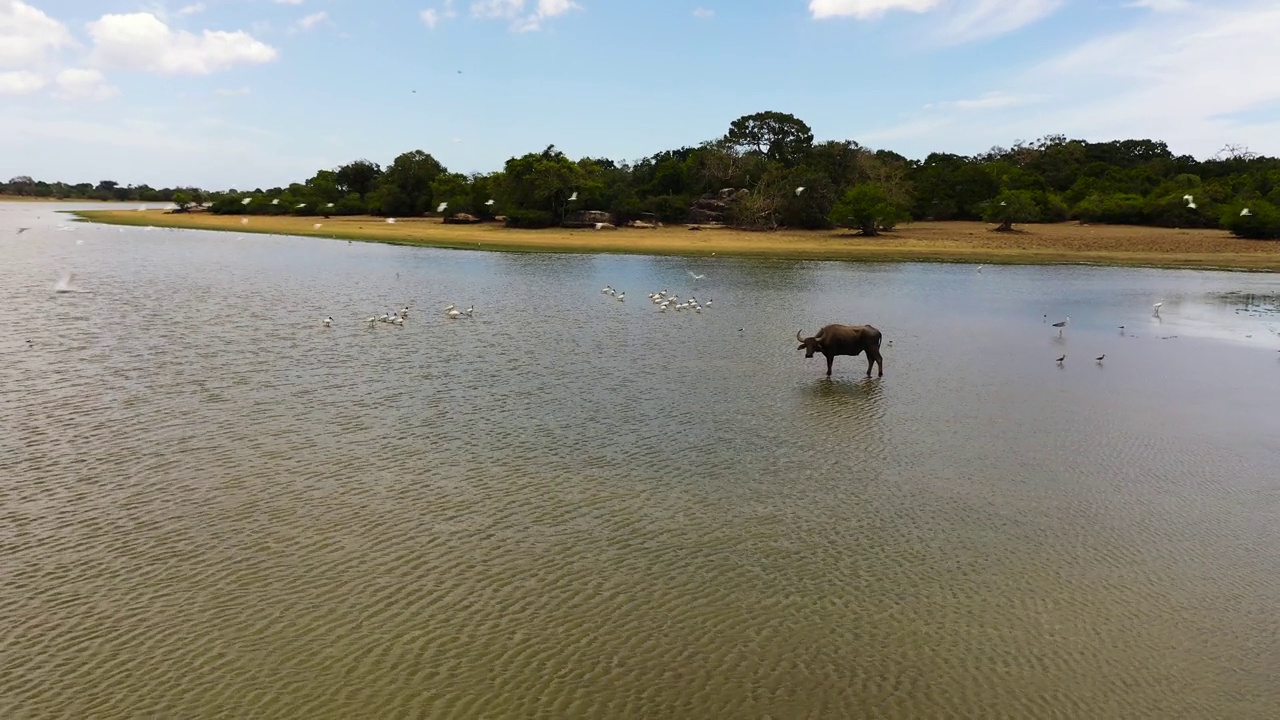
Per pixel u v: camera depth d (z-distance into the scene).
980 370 28.77
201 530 14.70
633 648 11.62
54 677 10.55
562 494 16.88
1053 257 72.06
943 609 12.88
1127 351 32.50
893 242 81.88
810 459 19.39
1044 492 17.64
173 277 47.50
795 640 11.93
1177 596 13.40
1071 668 11.45
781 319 38.41
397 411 21.98
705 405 23.61
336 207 122.62
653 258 67.88
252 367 26.06
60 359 26.17
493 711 10.19
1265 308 44.78
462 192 113.44
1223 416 23.39
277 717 9.96
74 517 15.03
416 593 12.87
